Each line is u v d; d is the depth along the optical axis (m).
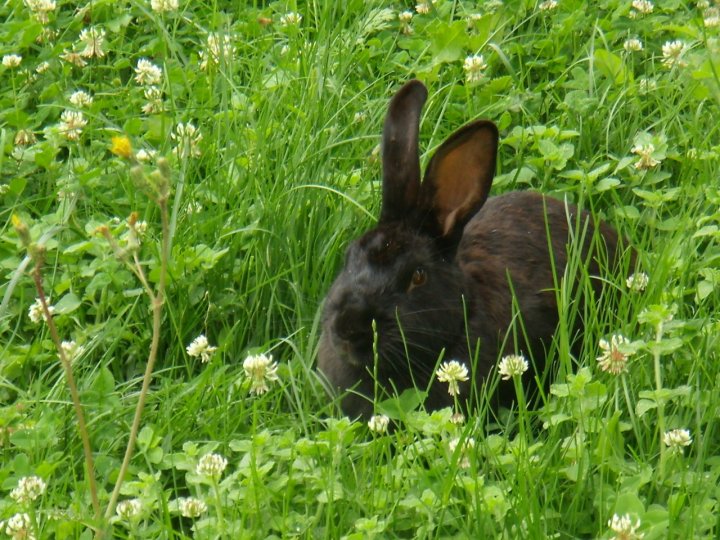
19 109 13.06
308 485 8.46
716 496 8.37
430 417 8.70
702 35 13.41
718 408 9.08
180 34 14.74
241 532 7.96
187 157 11.53
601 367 9.43
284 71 13.18
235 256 11.39
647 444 9.10
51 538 8.35
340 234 11.51
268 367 9.52
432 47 13.53
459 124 13.16
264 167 11.92
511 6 14.46
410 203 10.36
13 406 9.59
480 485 8.09
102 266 10.93
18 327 10.92
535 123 12.95
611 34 14.09
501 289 10.64
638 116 12.97
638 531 7.79
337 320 9.78
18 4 14.98
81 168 12.09
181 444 9.49
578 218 10.55
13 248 11.31
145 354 10.84
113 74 14.26
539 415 9.30
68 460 9.25
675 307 9.38
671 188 12.34
